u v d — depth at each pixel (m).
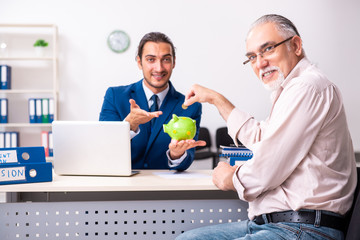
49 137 4.65
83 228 1.55
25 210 1.53
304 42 5.15
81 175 1.76
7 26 4.58
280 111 1.28
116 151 1.67
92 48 4.93
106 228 1.56
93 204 1.55
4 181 1.47
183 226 1.59
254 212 1.37
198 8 5.05
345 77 5.20
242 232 1.40
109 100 2.21
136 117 1.77
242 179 1.33
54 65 4.66
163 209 1.58
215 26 5.07
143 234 1.58
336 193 1.25
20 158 1.58
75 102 4.93
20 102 4.89
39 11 4.87
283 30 1.41
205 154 4.64
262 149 1.27
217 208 1.61
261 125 1.54
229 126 1.56
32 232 1.53
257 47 1.43
